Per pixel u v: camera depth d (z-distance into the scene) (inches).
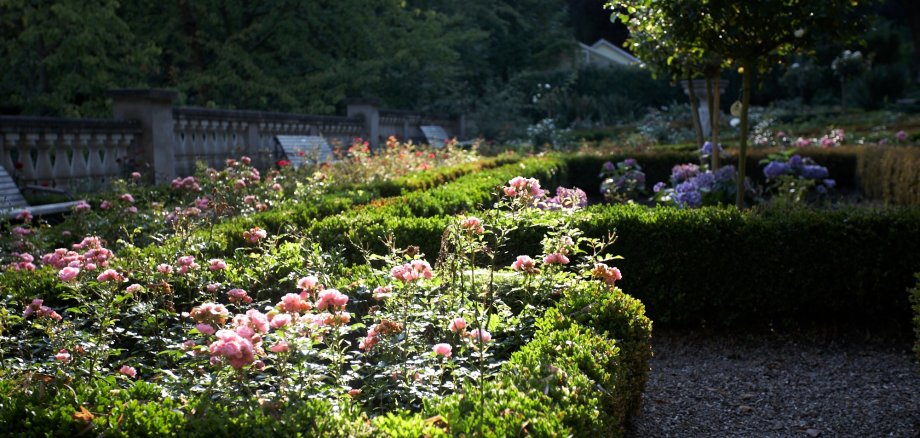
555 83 1235.2
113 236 278.5
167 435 103.0
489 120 992.9
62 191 364.5
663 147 675.4
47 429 105.4
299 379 124.1
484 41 1146.0
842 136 686.5
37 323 158.9
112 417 104.8
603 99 1227.9
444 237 156.9
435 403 116.7
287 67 834.8
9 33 657.6
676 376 211.5
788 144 692.1
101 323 150.7
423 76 940.6
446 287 167.9
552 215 220.8
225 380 121.3
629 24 369.1
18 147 374.0
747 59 312.5
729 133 924.6
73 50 626.5
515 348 159.5
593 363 134.5
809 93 1274.6
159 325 165.2
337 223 248.1
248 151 573.9
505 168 445.7
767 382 206.5
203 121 514.6
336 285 181.2
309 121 652.7
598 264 184.2
